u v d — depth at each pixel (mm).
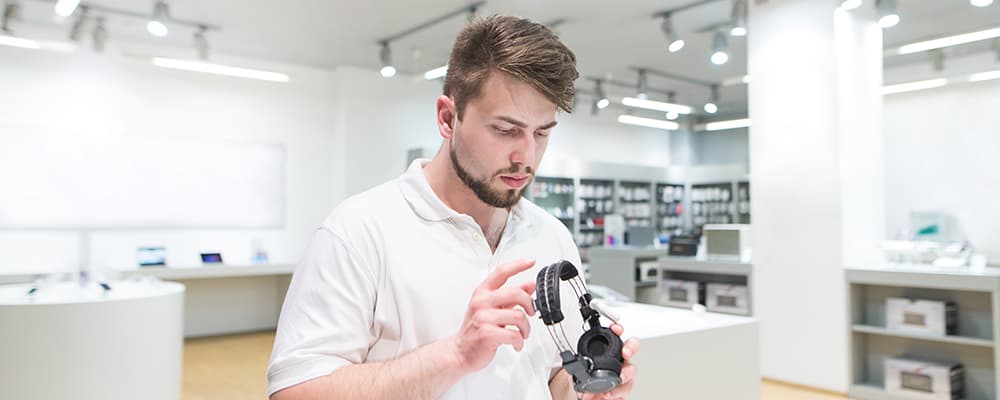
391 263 841
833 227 4305
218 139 6426
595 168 8539
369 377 729
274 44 6125
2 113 5379
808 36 4473
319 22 5465
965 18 5504
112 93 5867
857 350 4277
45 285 3586
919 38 6102
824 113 4375
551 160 8031
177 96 6215
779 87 4629
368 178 7059
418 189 897
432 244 871
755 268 4719
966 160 6590
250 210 6598
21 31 5418
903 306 3998
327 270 820
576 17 5395
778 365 4570
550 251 1017
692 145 10617
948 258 4191
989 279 3559
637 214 9336
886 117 7203
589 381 799
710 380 2289
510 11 5230
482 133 769
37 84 5527
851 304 4211
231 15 5258
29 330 2789
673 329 2248
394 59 6715
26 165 5469
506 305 727
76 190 5676
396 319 836
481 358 703
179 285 3791
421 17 5352
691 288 5086
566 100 784
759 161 4742
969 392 3928
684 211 9906
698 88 8273
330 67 7055
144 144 6023
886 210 7176
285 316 834
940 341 4051
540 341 950
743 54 6645
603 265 6797
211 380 4688
